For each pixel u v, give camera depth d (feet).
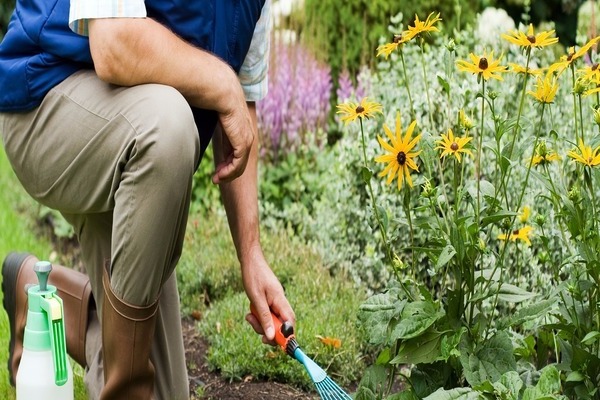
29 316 6.97
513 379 6.61
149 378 7.56
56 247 14.40
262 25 8.42
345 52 16.62
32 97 7.44
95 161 7.18
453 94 11.57
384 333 7.24
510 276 10.12
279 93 15.51
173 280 8.36
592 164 6.74
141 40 6.91
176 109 6.88
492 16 15.78
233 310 10.75
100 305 8.13
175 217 6.97
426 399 6.61
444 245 7.07
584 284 7.03
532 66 12.19
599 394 7.05
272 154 15.15
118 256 7.05
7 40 7.61
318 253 12.45
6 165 18.48
